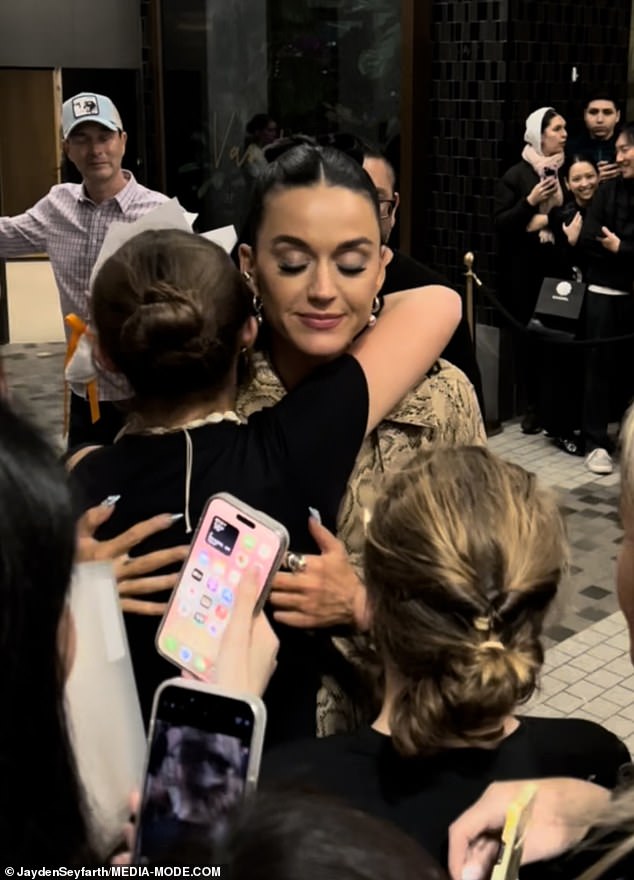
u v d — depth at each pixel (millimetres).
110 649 1025
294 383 1398
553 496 1143
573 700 2980
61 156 7711
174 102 6316
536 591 1049
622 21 5453
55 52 6199
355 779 1060
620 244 4738
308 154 1286
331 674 1335
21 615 598
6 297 7297
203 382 1220
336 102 5602
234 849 587
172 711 939
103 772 979
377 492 1223
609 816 920
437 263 5500
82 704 978
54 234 3797
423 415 1400
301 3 5605
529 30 5035
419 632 1030
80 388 2627
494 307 5316
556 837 953
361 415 1265
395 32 5270
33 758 614
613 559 3910
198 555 1170
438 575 1022
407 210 5402
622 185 4754
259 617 1165
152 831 892
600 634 3357
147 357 1188
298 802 615
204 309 1181
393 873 569
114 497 1226
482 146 5164
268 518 1162
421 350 1358
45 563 613
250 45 5887
